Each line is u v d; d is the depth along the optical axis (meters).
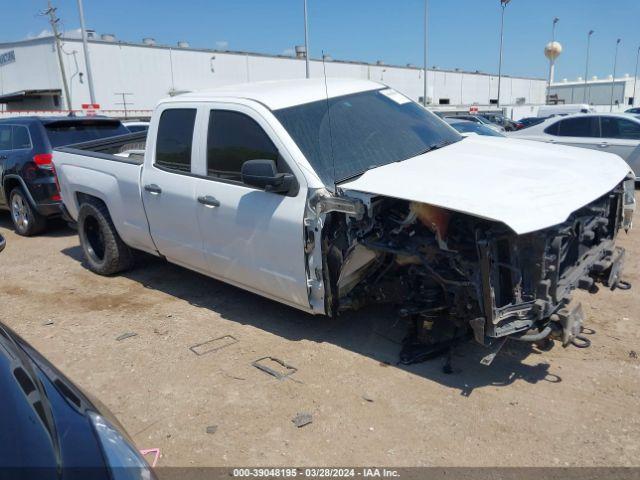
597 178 3.80
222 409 3.54
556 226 3.35
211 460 3.08
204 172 4.66
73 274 6.39
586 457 2.94
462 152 4.36
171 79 41.47
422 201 3.34
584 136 11.55
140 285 5.86
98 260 6.31
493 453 3.01
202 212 4.64
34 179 7.92
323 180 3.92
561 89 81.69
